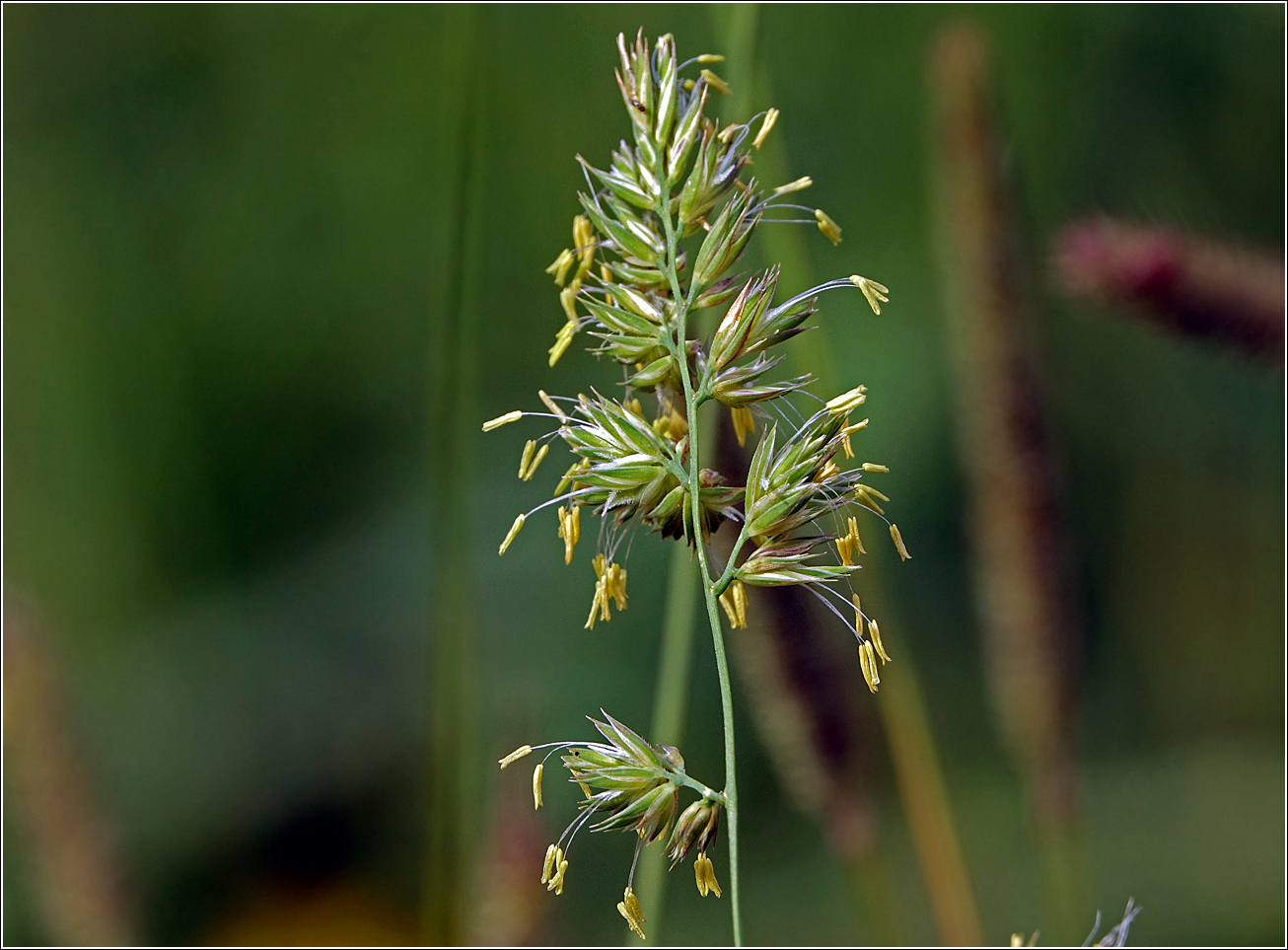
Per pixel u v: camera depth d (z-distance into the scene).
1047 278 0.90
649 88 0.42
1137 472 0.93
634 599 0.89
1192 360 0.93
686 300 0.42
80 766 0.60
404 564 0.94
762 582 0.42
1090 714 0.87
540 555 0.90
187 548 0.96
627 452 0.42
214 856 0.82
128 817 0.81
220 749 0.85
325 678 0.89
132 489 0.96
